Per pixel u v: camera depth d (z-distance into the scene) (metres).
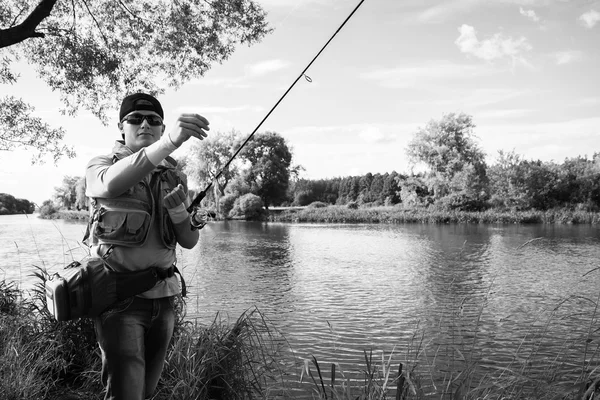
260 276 14.46
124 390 1.88
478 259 18.08
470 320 8.81
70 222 44.91
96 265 1.87
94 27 9.49
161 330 2.04
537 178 49.19
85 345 3.79
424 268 16.08
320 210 52.66
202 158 56.88
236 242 25.25
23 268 13.17
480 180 53.31
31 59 9.43
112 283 1.87
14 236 26.47
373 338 8.02
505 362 5.95
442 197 53.75
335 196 92.31
